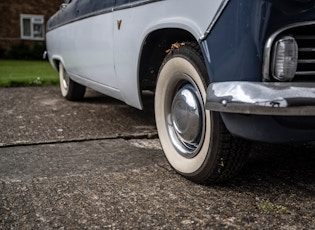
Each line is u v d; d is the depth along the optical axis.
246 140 2.03
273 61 1.80
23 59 15.89
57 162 2.78
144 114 4.44
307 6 1.80
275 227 1.82
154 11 2.43
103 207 2.03
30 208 2.03
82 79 4.28
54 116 4.31
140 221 1.88
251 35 1.79
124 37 2.86
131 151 3.05
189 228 1.81
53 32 5.38
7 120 4.10
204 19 2.00
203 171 2.21
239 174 2.47
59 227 1.83
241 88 1.80
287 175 2.47
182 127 2.39
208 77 2.10
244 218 1.90
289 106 1.70
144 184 2.34
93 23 3.53
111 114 4.43
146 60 2.73
